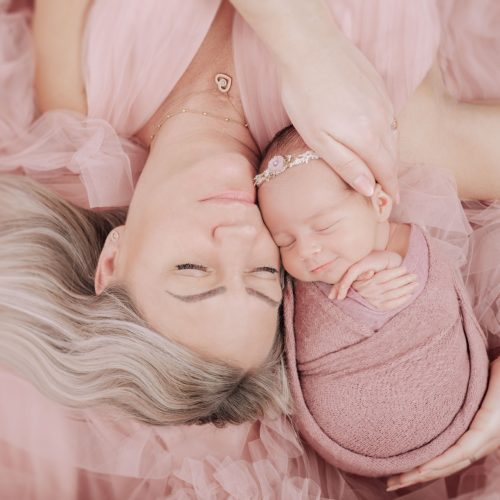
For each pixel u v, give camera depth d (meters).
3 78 1.15
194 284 0.94
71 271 1.10
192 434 1.10
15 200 1.14
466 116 1.21
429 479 1.14
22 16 1.21
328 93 0.98
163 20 1.07
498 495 1.12
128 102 1.15
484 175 1.24
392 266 1.05
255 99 1.12
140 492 1.09
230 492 1.06
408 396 1.04
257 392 1.05
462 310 1.11
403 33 1.09
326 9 1.03
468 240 1.26
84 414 1.04
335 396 1.07
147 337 0.98
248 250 0.95
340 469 1.23
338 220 1.00
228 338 0.96
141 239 0.98
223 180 0.99
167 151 1.08
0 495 1.01
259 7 0.97
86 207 1.23
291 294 1.12
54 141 1.17
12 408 1.02
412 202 1.22
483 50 1.26
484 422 1.09
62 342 1.02
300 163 1.01
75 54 1.12
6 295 1.04
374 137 0.99
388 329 1.05
